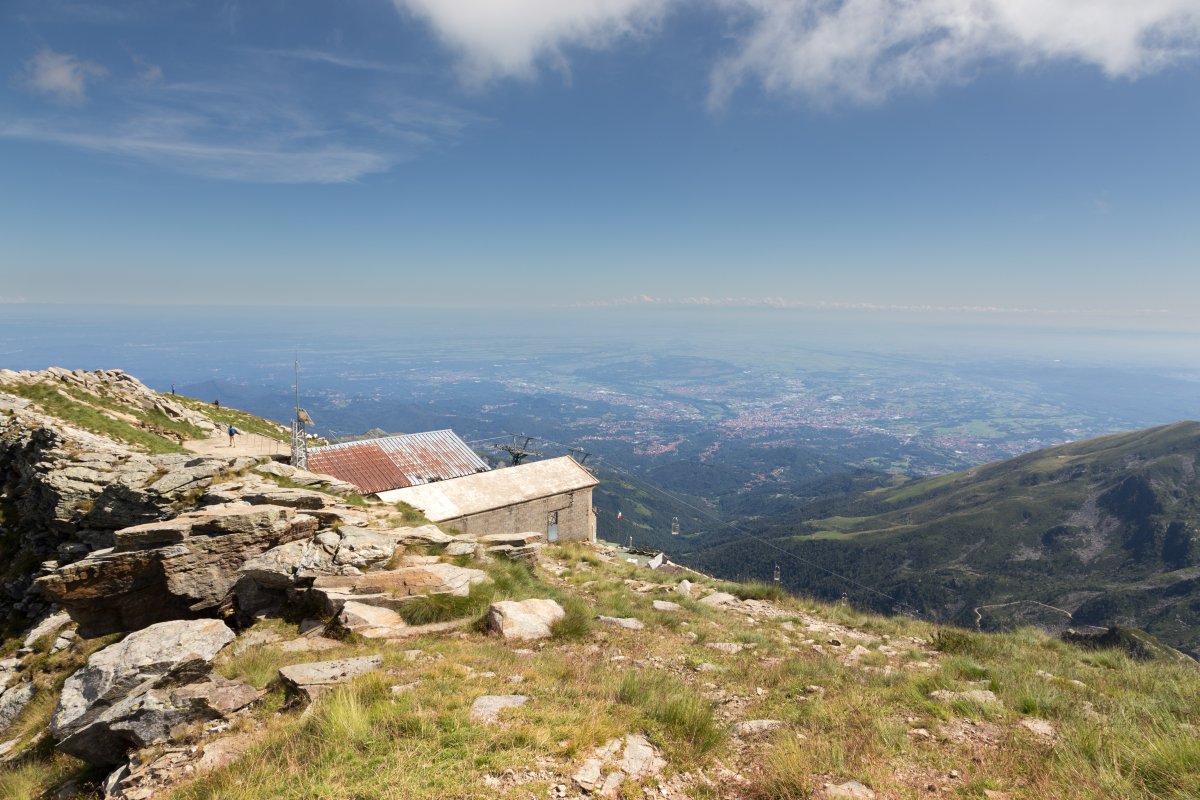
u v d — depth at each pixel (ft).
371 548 55.72
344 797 22.35
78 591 47.67
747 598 82.99
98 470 79.10
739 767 27.09
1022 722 31.94
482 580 58.39
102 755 31.50
